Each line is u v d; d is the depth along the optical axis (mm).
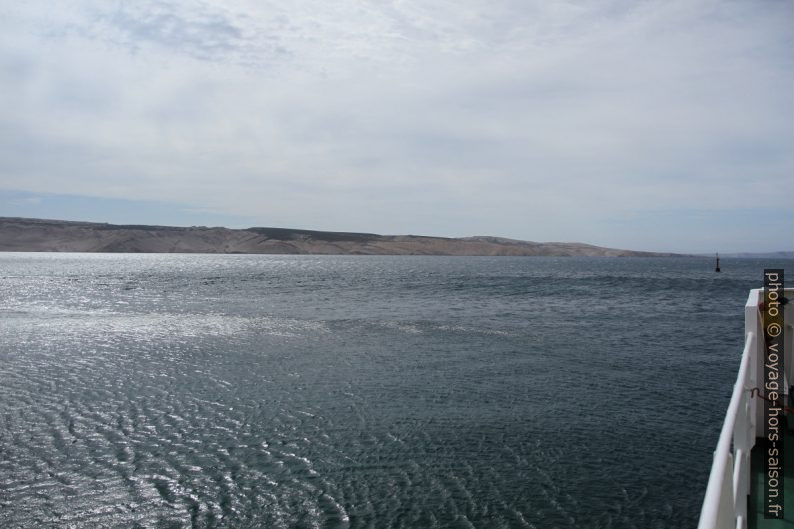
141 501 13281
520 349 31406
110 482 14188
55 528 12148
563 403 20500
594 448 16234
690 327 40281
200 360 28484
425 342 33875
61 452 15961
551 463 15250
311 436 17312
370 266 171625
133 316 47125
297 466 15164
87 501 13250
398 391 22281
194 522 12430
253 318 45781
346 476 14578
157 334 37156
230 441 16906
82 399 21094
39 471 14734
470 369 26188
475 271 138375
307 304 57656
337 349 31594
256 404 20594
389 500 13336
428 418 18891
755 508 4762
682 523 12297
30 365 27016
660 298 65438
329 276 111312
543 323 42562
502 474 14617
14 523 12312
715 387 22703
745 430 3990
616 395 21547
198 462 15391
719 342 33750
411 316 47250
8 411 19516
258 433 17578
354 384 23422
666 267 188375
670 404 20344
